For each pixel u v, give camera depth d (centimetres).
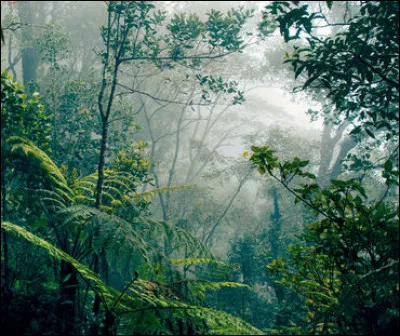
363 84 432
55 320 364
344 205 358
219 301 723
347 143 1377
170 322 374
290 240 1108
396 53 412
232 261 918
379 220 340
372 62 423
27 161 439
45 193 473
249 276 885
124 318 403
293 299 542
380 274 318
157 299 386
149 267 435
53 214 452
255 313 757
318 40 423
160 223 489
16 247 484
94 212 435
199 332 373
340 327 326
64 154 1033
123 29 640
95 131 1089
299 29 420
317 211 370
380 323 318
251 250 949
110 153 1047
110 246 403
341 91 440
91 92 1110
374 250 348
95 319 383
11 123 411
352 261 353
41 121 487
